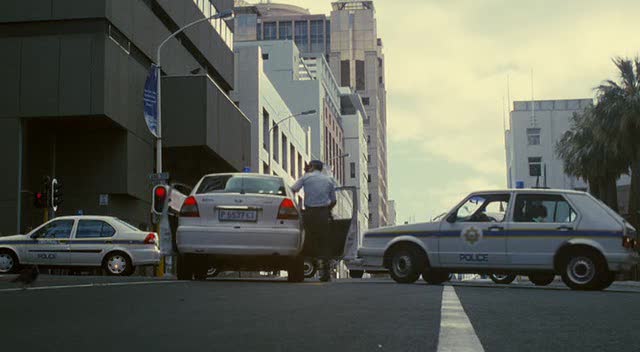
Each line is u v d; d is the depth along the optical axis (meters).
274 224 14.46
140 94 40.88
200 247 14.34
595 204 14.62
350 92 144.62
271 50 97.69
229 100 49.09
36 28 37.59
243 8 163.25
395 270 15.62
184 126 43.28
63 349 5.21
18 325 6.59
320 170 15.52
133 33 40.59
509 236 14.88
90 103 36.22
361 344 5.45
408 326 6.53
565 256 14.56
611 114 45.53
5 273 25.22
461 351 5.09
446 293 10.77
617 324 6.92
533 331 6.29
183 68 48.50
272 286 12.28
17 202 35.97
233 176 15.12
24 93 36.47
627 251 14.30
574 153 54.06
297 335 5.95
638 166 45.69
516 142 111.44
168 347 5.32
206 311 7.80
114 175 38.75
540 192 14.98
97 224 25.33
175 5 47.09
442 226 15.38
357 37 174.88
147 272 36.72
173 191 15.91
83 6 37.22
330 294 10.28
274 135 68.44
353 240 15.80
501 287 14.96
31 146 38.72
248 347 5.32
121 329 6.33
